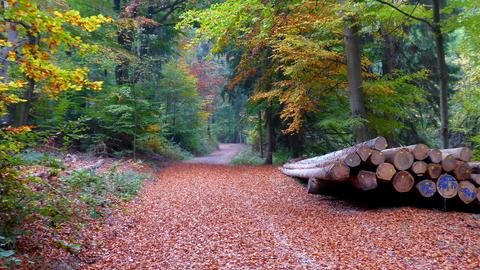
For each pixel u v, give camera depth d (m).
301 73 11.98
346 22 10.13
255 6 7.79
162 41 25.08
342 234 6.66
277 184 13.17
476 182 7.86
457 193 7.69
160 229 7.30
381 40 13.61
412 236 6.18
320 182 9.65
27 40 6.21
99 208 7.86
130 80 17.86
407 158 7.80
